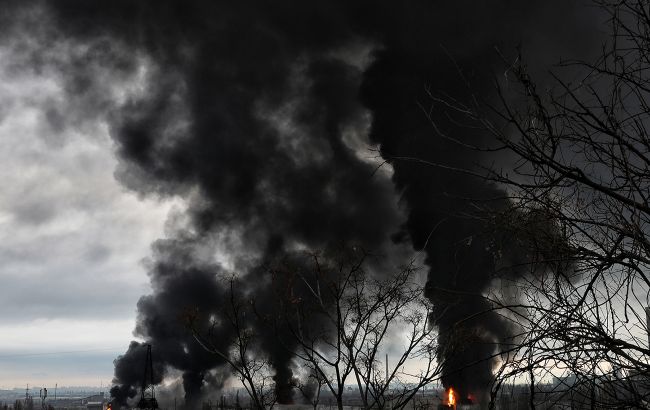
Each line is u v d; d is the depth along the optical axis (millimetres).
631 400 4008
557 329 4234
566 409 4160
